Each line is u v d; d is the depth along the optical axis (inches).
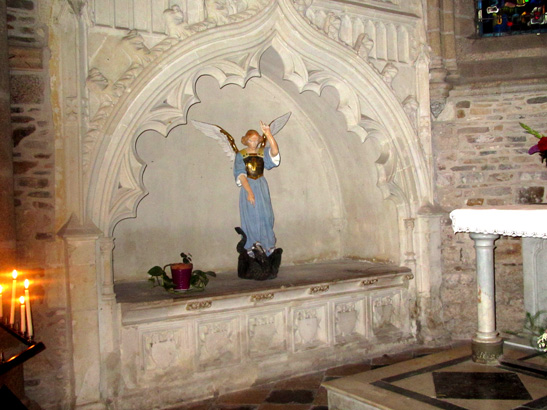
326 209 305.3
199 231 265.9
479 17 284.5
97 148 198.2
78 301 193.6
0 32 176.6
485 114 278.4
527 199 274.4
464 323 281.9
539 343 193.2
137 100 204.2
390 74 261.1
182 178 261.6
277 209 289.1
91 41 200.2
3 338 178.4
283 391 216.8
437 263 273.9
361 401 174.7
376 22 262.8
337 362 245.9
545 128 274.1
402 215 270.2
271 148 245.3
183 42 211.6
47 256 196.9
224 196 273.7
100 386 198.5
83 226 195.0
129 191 206.5
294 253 293.0
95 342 196.2
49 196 197.0
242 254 246.7
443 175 280.8
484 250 205.3
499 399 169.2
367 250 293.1
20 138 193.5
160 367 209.0
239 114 278.4
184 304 209.5
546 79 270.7
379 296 263.7
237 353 224.2
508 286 277.4
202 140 267.4
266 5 227.5
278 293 231.8
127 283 241.1
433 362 206.8
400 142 265.0
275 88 285.1
